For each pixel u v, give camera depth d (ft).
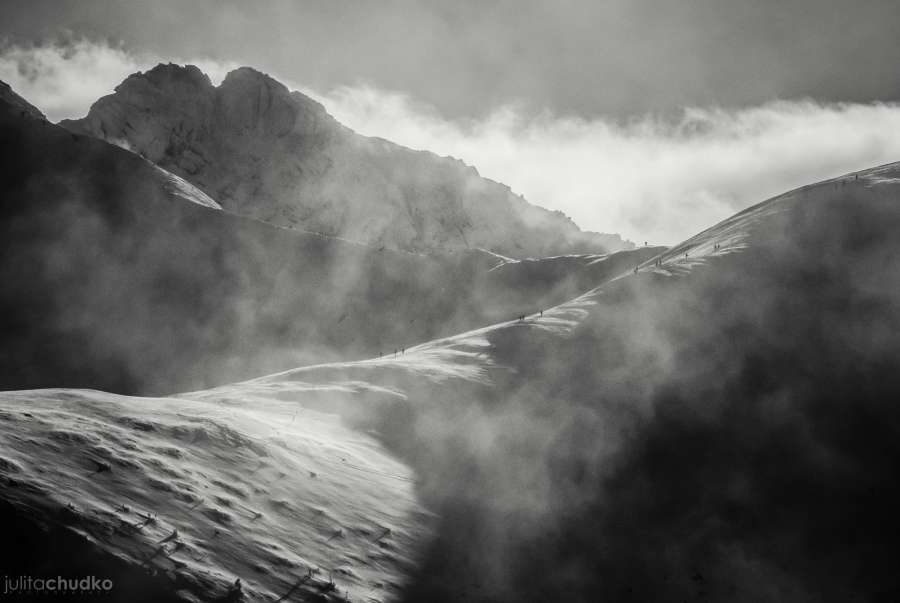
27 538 81.82
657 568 141.18
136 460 111.96
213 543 97.04
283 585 94.32
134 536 90.17
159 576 84.38
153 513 97.96
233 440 136.05
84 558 82.38
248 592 88.84
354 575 105.29
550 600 120.78
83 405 136.15
